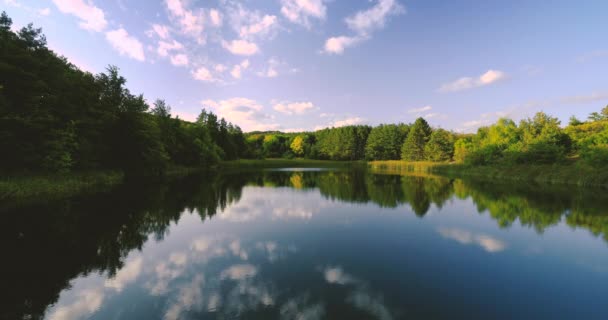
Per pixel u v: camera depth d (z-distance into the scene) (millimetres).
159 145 36281
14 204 15523
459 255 9078
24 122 17422
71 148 22453
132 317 5426
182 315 5473
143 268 7898
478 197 20828
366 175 45094
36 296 6266
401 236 11234
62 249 9359
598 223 13352
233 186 28328
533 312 5777
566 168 30969
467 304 6031
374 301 6074
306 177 41125
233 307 5781
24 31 20094
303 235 11320
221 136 78125
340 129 110625
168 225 12727
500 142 44688
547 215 14898
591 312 5785
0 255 8758
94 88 29484
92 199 18141
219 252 9297
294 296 6266
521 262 8539
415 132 77625
